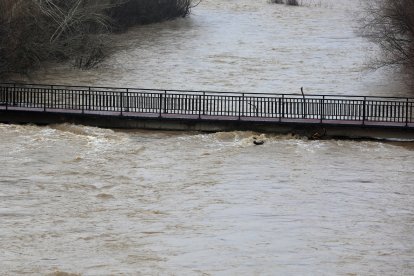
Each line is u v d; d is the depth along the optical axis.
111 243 42.53
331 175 54.22
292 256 41.00
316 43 113.00
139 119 64.69
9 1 81.56
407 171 55.19
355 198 49.94
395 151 59.88
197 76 90.12
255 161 57.22
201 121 63.97
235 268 39.34
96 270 38.94
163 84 85.31
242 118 63.81
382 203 49.09
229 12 142.12
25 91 72.19
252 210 47.78
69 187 51.44
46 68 91.25
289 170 55.28
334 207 48.44
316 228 45.03
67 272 38.56
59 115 65.38
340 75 91.56
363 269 39.34
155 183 52.50
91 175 53.88
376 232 44.53
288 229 44.88
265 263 40.00
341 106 67.06
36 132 63.31
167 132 64.38
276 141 62.00
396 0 92.94
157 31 121.00
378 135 62.56
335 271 39.09
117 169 55.19
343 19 135.25
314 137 62.75
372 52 105.62
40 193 50.28
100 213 47.22
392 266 39.75
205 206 48.44
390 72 92.88
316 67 96.31
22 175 53.47
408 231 44.69
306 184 52.47
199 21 131.75
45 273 38.44
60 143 60.69
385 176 54.12
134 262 40.03
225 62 98.75
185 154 58.69
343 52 106.06
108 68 93.56
